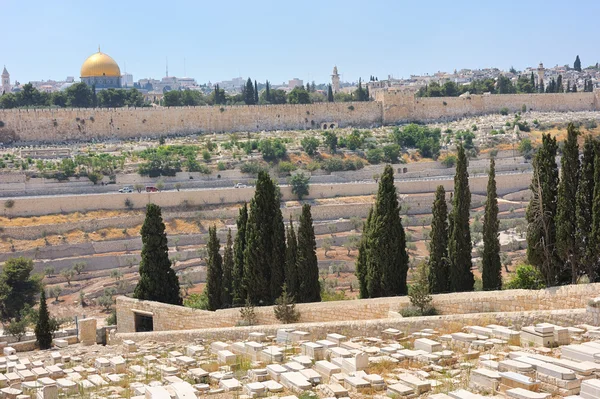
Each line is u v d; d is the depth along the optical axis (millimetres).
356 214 150125
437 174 190250
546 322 38156
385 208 55969
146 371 36562
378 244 55781
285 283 58375
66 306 100750
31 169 162625
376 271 56000
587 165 47594
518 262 101938
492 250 55344
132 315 60125
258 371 33188
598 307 36594
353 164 185750
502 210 155375
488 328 37750
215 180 169125
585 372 27797
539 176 49844
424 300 45844
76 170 162500
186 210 146625
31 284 99688
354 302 49656
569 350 30422
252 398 29672
